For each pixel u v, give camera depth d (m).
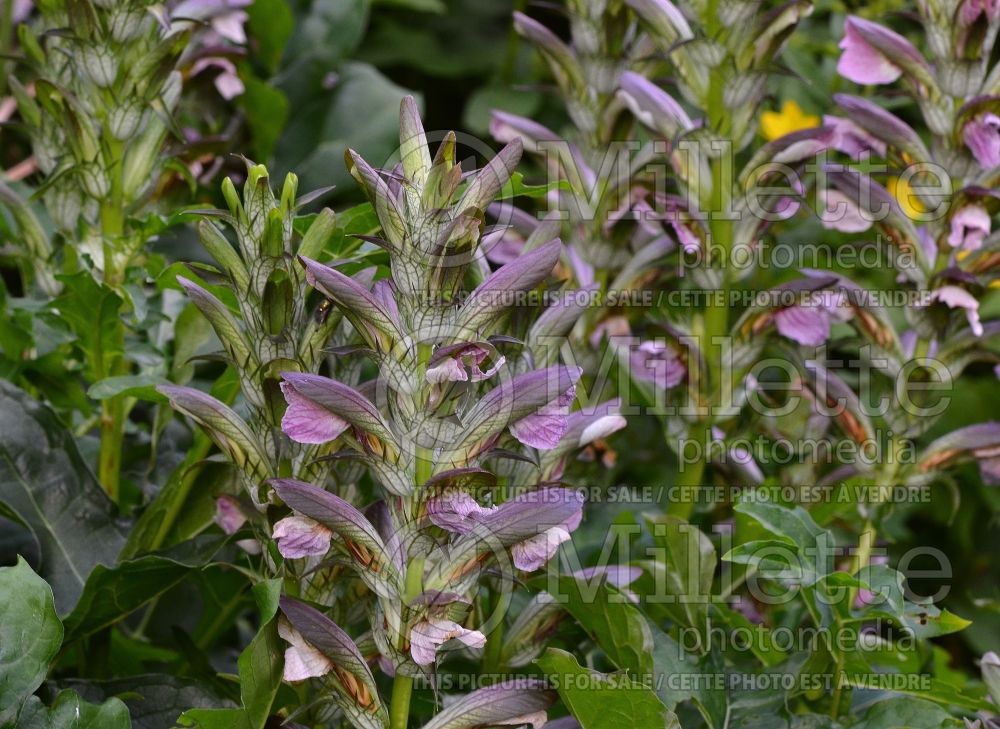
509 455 1.44
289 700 1.50
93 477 1.63
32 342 1.67
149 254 1.64
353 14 2.09
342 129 2.01
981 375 2.23
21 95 1.64
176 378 1.65
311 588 1.48
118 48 1.59
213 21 1.71
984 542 2.27
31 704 1.48
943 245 1.60
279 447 1.47
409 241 1.41
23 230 1.65
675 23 1.61
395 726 1.44
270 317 1.46
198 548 1.54
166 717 1.54
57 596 1.59
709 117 1.61
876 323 1.62
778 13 1.58
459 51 2.54
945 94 1.60
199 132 1.84
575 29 1.66
